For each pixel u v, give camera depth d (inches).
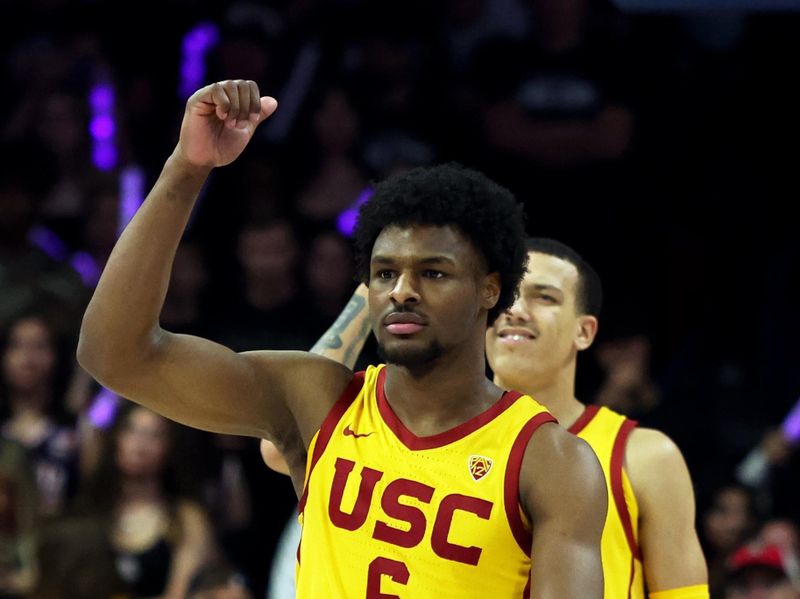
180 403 249.9
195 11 796.6
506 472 234.8
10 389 583.5
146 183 762.2
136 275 238.1
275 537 604.7
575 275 345.1
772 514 625.0
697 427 679.7
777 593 486.3
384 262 237.8
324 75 774.5
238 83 236.4
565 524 229.0
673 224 765.9
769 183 783.1
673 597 333.4
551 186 764.6
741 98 797.9
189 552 535.8
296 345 670.5
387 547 235.3
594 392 677.9
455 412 243.3
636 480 335.9
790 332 738.8
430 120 776.3
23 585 514.0
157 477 543.8
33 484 529.3
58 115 757.9
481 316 246.4
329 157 750.5
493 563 231.8
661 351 727.7
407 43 791.7
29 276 621.6
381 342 237.8
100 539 519.5
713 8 686.5
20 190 685.9
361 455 243.4
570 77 781.3
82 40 789.2
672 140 787.4
